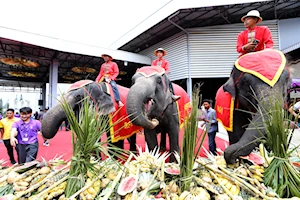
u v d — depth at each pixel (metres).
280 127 1.82
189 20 11.70
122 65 14.80
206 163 1.89
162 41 13.73
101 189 1.70
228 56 12.16
